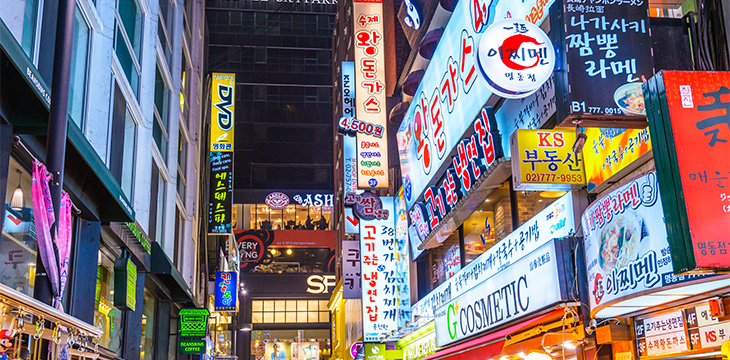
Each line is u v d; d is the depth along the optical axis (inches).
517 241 510.0
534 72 352.8
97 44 551.2
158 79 864.9
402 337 959.0
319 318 2691.9
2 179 321.4
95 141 534.9
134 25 716.0
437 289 782.5
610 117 324.2
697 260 214.4
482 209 685.3
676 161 226.2
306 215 3056.1
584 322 400.5
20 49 289.6
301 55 3196.4
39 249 269.6
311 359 2107.5
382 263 967.6
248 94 3139.8
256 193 2977.4
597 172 411.2
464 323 626.8
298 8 3218.5
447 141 729.6
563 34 336.8
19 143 344.2
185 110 1147.3
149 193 714.2
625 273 309.0
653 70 330.0
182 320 888.9
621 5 339.0
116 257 601.6
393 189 1147.9
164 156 903.7
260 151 3097.9
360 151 1008.2
